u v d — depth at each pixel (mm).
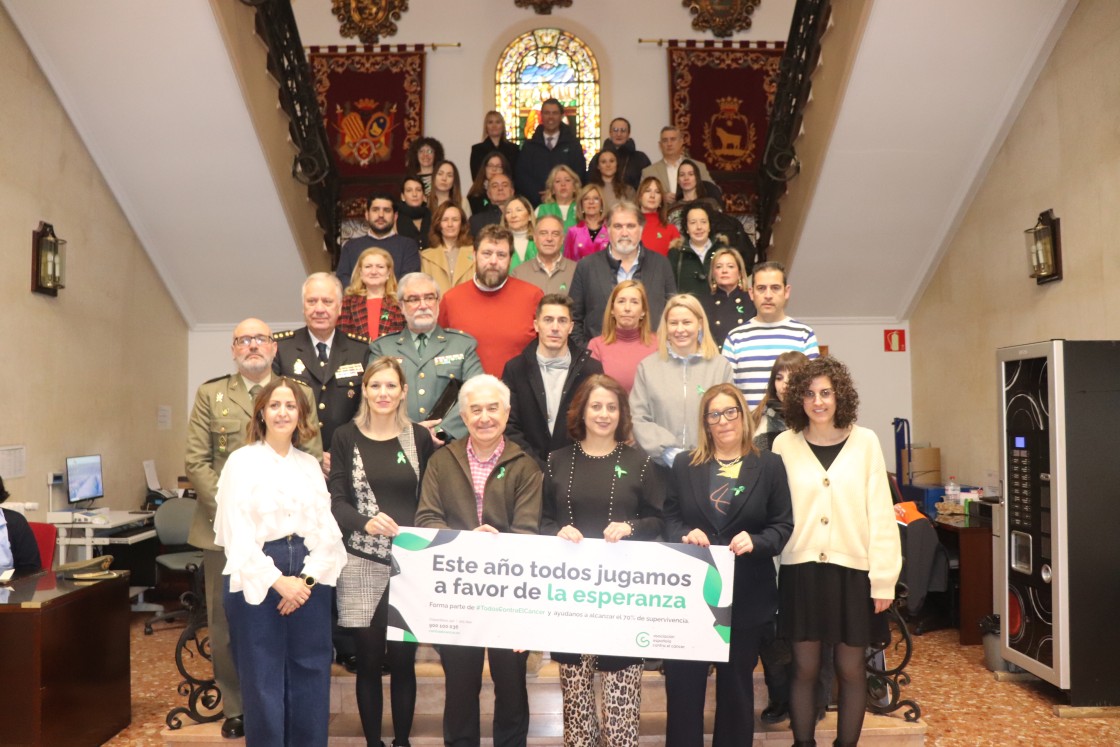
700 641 3352
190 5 5711
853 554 3498
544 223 5320
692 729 3404
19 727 3785
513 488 3521
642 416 3996
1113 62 5410
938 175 6984
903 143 6715
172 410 8172
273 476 3332
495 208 7258
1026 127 6367
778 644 3641
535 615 3412
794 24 7660
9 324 5750
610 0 10383
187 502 6797
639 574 3381
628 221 4930
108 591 4363
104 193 6945
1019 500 5145
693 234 5883
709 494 3486
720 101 10148
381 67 10258
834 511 3516
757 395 4434
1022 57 6117
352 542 3580
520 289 4820
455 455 3557
